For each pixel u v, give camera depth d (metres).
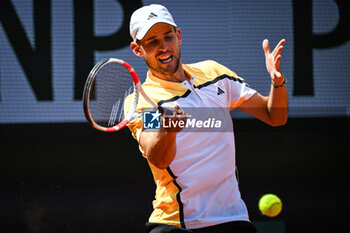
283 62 19.22
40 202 18.42
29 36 18.72
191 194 8.10
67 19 18.77
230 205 8.34
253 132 19.36
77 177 18.91
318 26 19.16
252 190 18.84
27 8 18.64
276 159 19.33
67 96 18.91
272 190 18.91
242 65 19.17
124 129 19.09
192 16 19.11
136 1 18.89
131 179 18.95
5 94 18.70
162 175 8.22
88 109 7.63
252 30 19.14
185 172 8.09
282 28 19.17
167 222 8.20
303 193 18.84
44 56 18.75
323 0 19.12
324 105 19.22
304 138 19.30
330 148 19.33
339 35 19.12
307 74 19.20
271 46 19.20
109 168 18.98
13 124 18.80
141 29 8.34
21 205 18.27
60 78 18.83
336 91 19.22
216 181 8.23
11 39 18.66
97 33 18.84
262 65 19.16
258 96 9.34
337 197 18.67
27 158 18.91
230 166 8.43
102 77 8.65
